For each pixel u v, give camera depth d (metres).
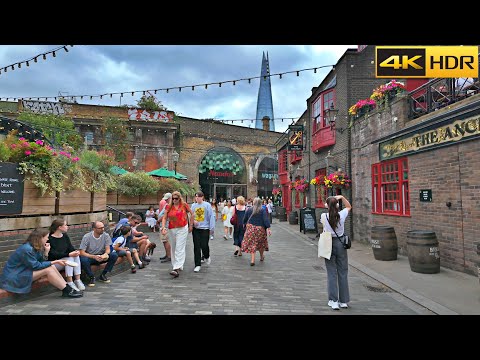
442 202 7.78
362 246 11.27
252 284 6.37
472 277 6.76
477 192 6.77
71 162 7.22
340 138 14.03
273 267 8.03
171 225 7.08
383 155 10.52
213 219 8.17
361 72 13.49
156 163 27.16
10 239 5.62
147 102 27.41
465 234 7.11
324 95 15.77
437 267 7.12
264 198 33.94
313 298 5.51
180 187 20.38
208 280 6.63
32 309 4.72
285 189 26.23
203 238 8.01
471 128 6.81
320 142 15.60
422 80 11.48
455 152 7.39
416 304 5.27
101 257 6.13
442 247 7.78
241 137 34.41
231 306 5.01
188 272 7.37
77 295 5.30
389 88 10.24
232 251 10.41
